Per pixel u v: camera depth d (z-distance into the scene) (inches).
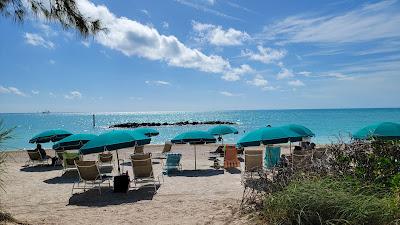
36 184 442.3
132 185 418.6
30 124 3385.8
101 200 347.6
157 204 315.9
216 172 510.6
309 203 181.0
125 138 394.3
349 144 236.5
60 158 604.1
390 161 221.5
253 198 254.8
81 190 399.2
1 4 209.5
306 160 248.2
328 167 227.8
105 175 479.5
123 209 302.7
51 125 3139.8
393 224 171.5
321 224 168.7
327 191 184.4
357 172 218.1
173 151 829.8
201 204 298.2
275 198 204.7
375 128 337.4
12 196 372.5
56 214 291.1
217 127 727.7
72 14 220.2
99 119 5191.9
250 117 4313.5
